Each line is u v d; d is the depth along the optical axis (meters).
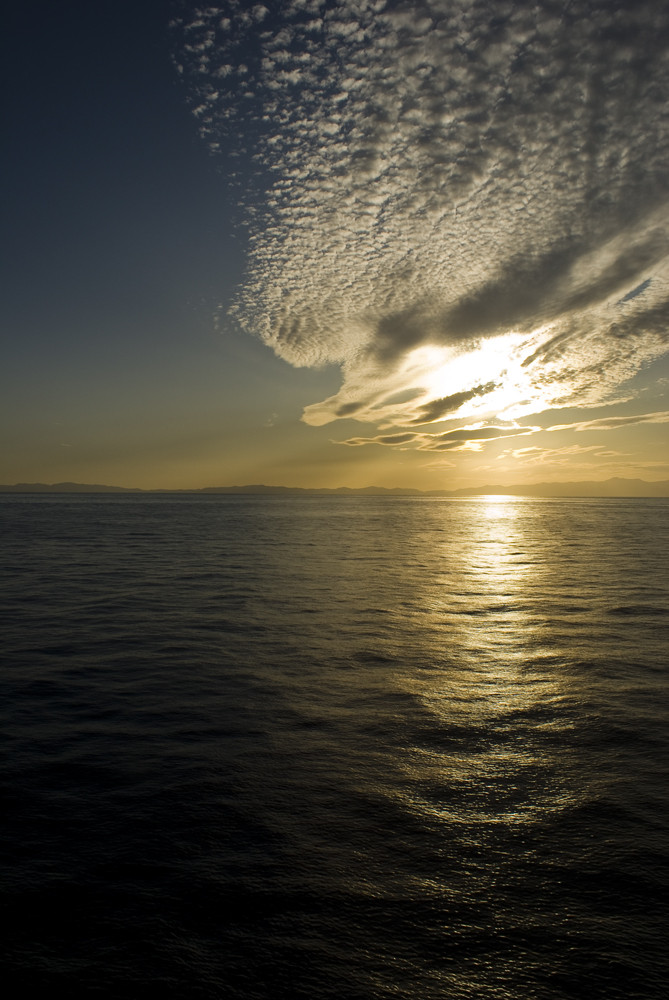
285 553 27.34
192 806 4.76
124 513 81.38
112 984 2.99
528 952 3.17
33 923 3.42
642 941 3.24
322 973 3.05
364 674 8.45
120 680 8.21
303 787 5.07
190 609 13.45
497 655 9.49
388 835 4.32
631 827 4.41
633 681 8.10
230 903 3.58
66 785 5.14
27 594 15.52
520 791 4.99
